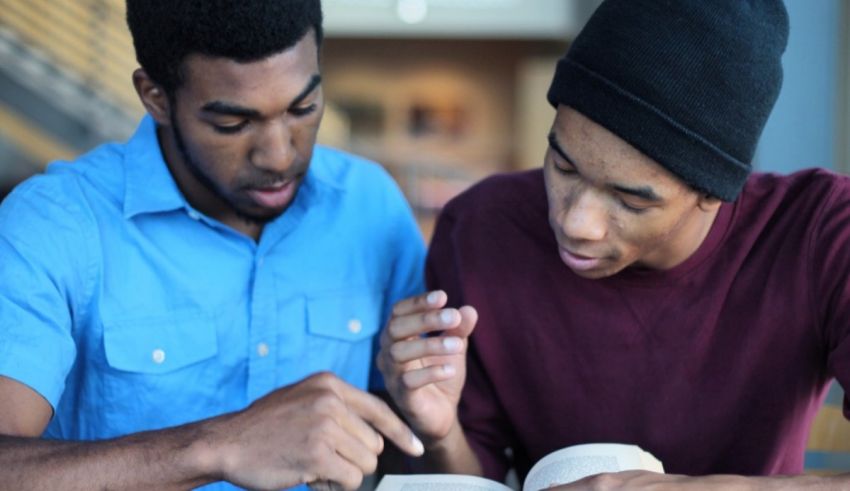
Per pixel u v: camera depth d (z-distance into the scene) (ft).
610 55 3.59
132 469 3.49
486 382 4.68
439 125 25.32
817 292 4.18
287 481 3.49
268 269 4.80
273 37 3.90
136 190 4.57
